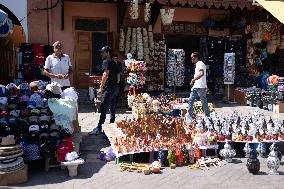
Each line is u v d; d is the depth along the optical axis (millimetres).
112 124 5934
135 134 5016
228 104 9969
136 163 4473
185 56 11125
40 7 9711
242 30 11188
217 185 3779
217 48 11008
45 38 9820
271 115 8234
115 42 10133
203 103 6512
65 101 4707
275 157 4176
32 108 4691
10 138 3943
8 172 3795
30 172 4230
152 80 10242
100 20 10195
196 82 6484
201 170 4309
